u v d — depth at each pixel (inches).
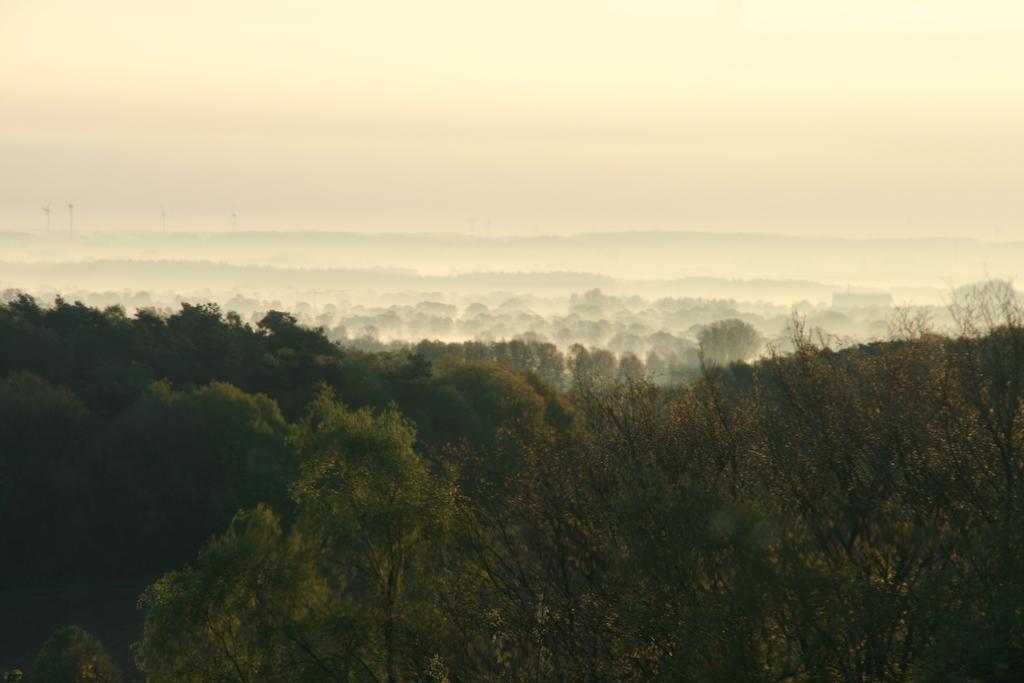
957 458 1337.4
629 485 1322.6
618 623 1211.9
